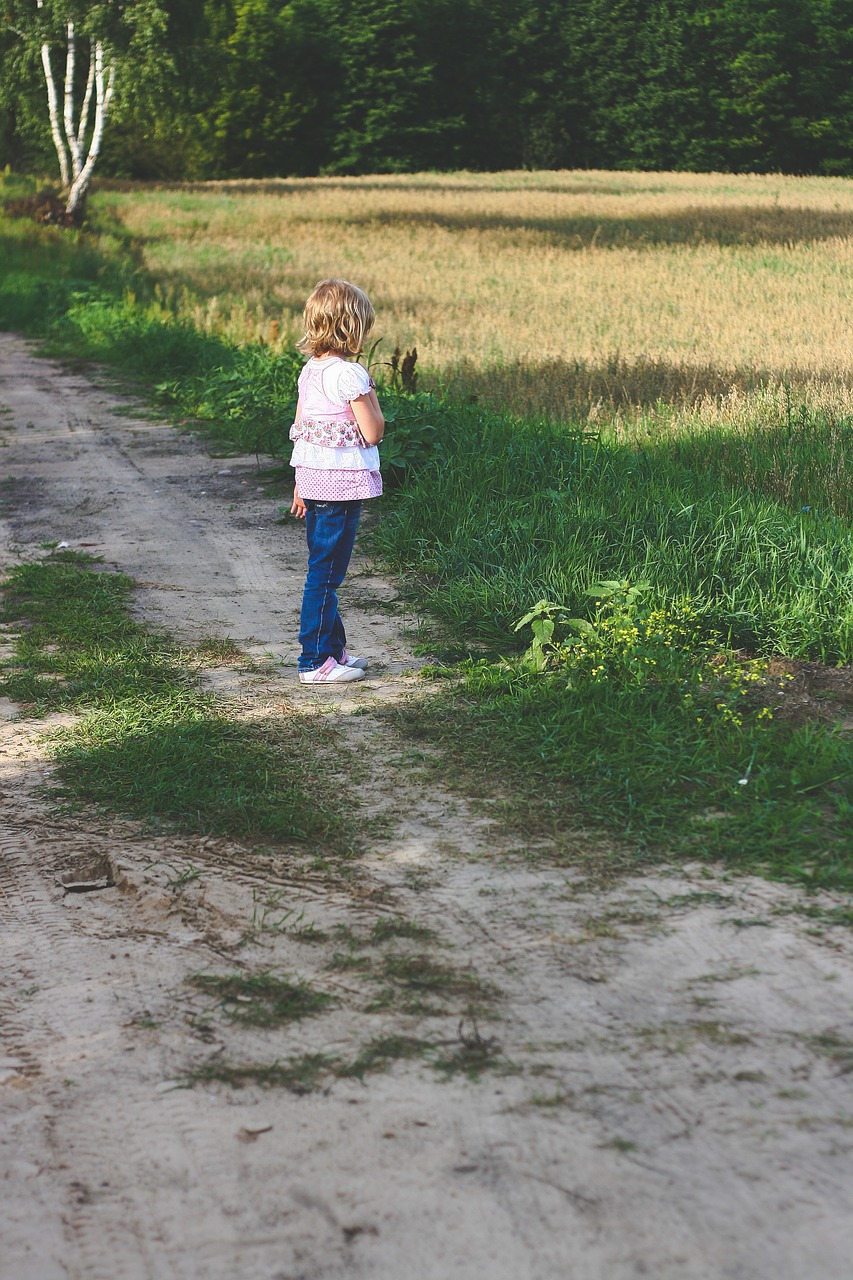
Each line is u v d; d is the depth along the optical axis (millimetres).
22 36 31734
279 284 22797
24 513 8719
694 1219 2256
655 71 68250
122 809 4195
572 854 3758
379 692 5246
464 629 6020
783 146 68125
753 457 9141
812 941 3213
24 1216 2355
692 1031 2834
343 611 6449
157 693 5250
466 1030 2875
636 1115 2547
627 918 3365
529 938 3279
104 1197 2395
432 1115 2576
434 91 70125
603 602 5910
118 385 14562
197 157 67312
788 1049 2754
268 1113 2611
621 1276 2133
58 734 4828
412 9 68625
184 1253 2242
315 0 69000
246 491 9328
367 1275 2166
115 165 66000
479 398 11648
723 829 3826
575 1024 2881
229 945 3318
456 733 4738
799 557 6414
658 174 66438
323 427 5121
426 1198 2340
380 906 3492
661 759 4309
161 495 9234
